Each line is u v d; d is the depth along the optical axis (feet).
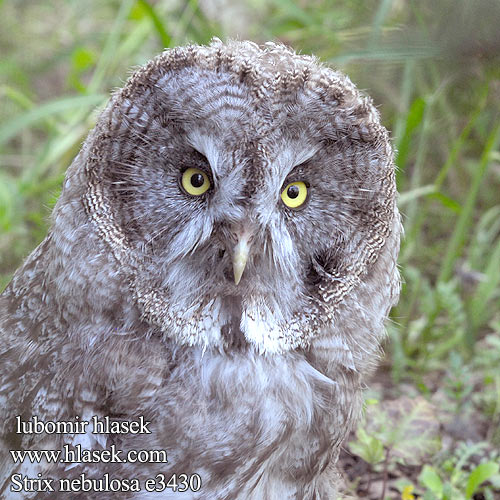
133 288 24.80
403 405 35.50
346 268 26.00
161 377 24.91
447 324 40.93
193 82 23.86
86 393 24.89
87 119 46.73
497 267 40.86
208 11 52.31
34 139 53.52
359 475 33.83
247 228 23.99
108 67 50.57
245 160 23.71
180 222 24.53
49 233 26.76
